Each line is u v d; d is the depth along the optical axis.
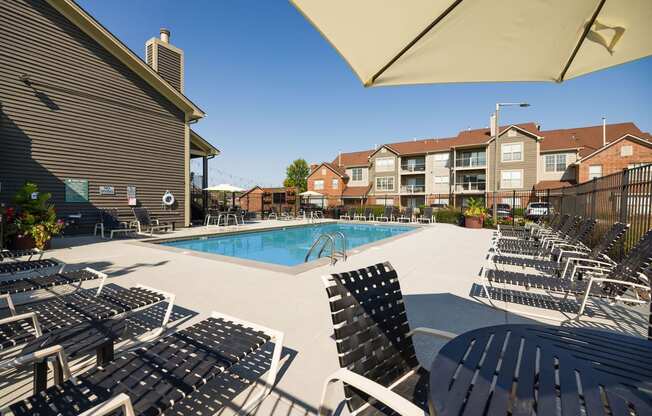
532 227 11.05
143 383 1.66
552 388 1.12
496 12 1.63
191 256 6.82
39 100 9.55
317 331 3.06
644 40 1.84
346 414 1.91
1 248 6.80
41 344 2.12
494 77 2.26
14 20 9.05
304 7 1.52
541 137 25.55
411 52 1.87
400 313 1.91
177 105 13.47
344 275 1.69
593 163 23.17
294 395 2.10
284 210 23.97
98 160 10.91
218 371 1.80
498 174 27.11
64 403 1.48
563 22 1.72
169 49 15.21
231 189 15.98
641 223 5.10
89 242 8.88
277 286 4.59
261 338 2.22
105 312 2.67
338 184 34.81
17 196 7.83
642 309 3.75
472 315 3.56
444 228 15.16
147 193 12.41
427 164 30.59
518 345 1.46
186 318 3.36
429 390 1.12
